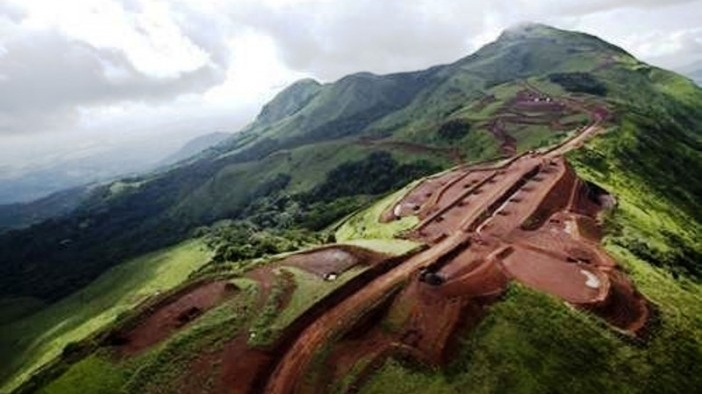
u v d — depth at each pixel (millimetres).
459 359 60594
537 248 87875
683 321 74312
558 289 75125
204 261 179500
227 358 61781
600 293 73938
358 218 139750
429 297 70062
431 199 124625
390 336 64250
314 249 89875
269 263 85750
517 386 58344
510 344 63188
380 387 57062
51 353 154000
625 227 104750
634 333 68938
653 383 62906
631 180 147250
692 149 199375
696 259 106000
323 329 65500
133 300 171500
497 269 78500
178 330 68750
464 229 97562
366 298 70875
